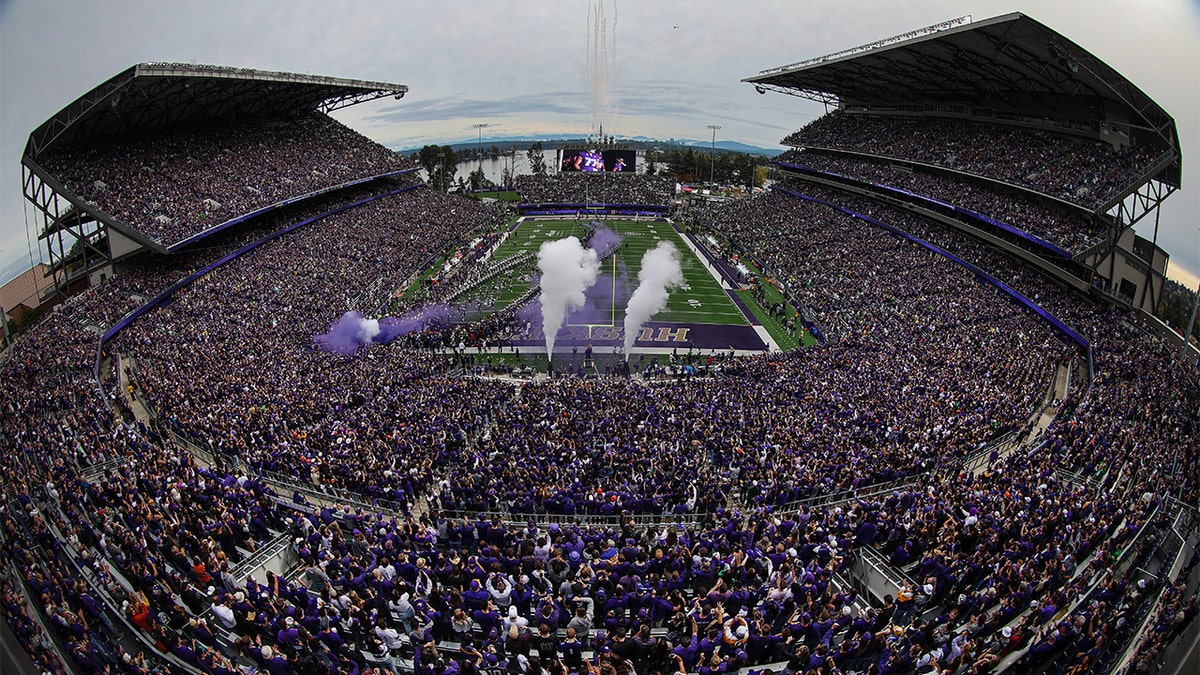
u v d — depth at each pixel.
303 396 31.34
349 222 72.56
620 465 23.38
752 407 31.27
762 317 55.59
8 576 15.02
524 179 112.12
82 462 21.69
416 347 47.19
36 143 47.28
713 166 149.00
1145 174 44.16
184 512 17.41
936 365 37.34
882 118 81.06
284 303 48.72
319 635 12.42
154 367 34.59
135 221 49.22
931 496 19.56
